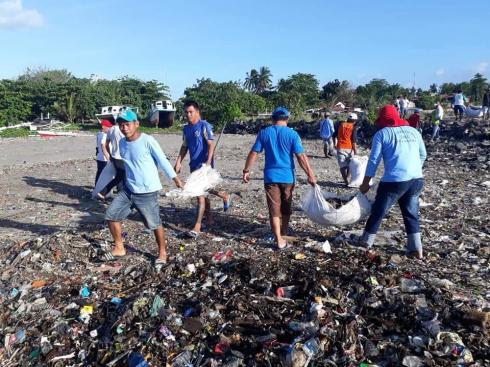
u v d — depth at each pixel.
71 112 55.47
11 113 50.84
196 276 5.29
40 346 4.23
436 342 3.80
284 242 6.13
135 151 5.54
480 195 9.83
